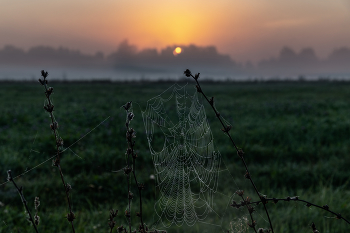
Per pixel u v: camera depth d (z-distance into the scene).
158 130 10.23
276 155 8.55
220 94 27.91
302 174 6.95
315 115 14.66
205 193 5.19
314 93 29.17
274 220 4.65
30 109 15.99
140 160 7.93
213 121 12.95
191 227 4.21
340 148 9.06
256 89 35.78
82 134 10.04
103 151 8.36
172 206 4.16
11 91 30.09
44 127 11.48
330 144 9.58
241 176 6.74
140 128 10.98
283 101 21.12
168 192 4.12
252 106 18.05
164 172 4.09
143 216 4.91
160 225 4.39
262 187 6.22
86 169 7.41
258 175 7.05
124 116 13.40
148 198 5.86
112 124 11.80
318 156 8.47
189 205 4.27
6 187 6.17
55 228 4.39
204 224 4.24
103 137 10.11
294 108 16.98
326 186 6.25
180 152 4.06
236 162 7.95
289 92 30.75
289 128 11.43
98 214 5.02
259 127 11.80
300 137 10.51
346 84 49.19
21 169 7.20
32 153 8.11
